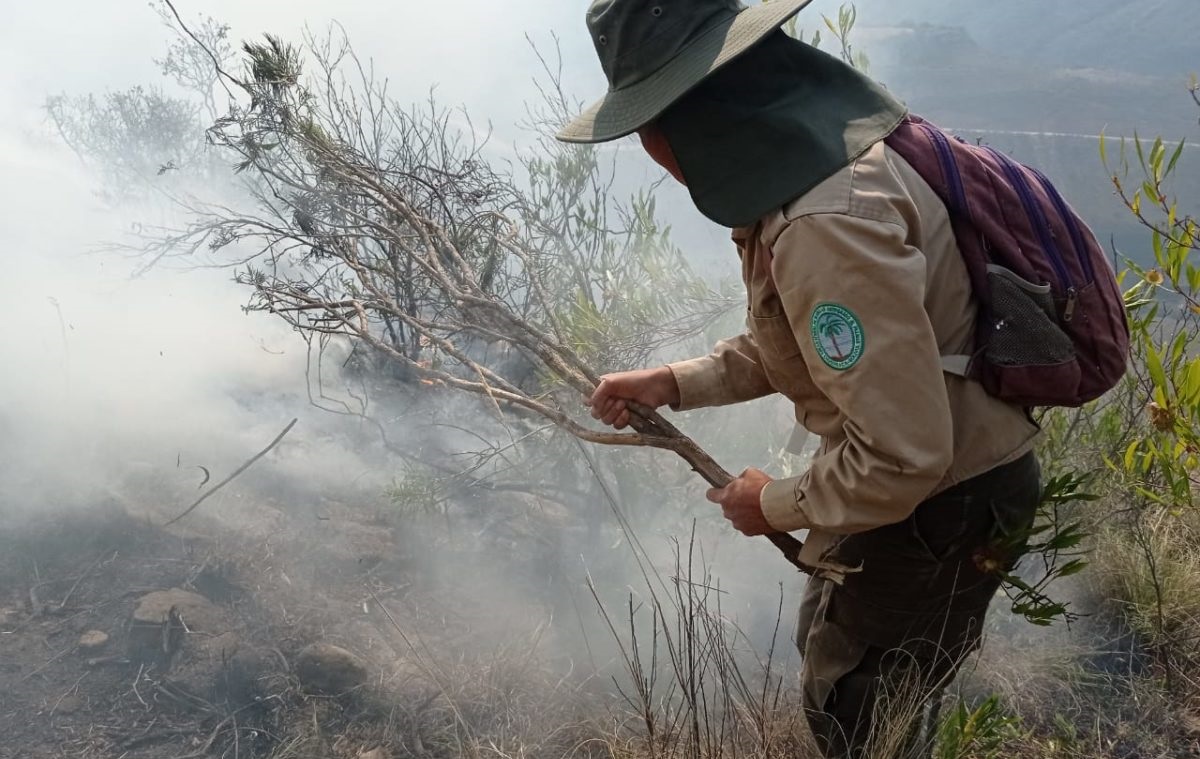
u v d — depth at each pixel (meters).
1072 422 3.06
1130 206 2.58
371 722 2.35
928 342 1.33
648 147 1.60
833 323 1.33
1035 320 1.46
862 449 1.38
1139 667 2.59
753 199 1.39
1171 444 2.61
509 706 2.41
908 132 1.48
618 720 2.37
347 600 2.77
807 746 2.17
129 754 2.19
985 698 2.46
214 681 2.41
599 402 1.98
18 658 2.41
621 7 1.46
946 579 1.69
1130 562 2.74
